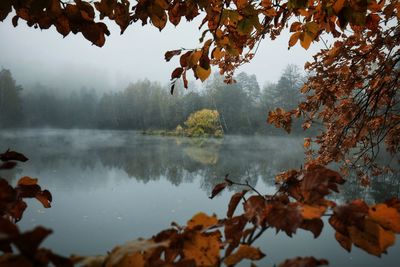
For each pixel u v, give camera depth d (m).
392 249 7.78
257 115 71.88
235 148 41.66
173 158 30.61
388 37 2.65
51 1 0.95
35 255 0.33
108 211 12.77
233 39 1.39
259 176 21.09
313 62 3.12
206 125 64.06
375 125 3.46
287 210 0.53
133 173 22.78
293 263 0.47
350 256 7.56
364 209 0.52
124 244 0.46
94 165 25.84
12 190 0.74
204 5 1.23
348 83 3.10
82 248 8.83
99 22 1.01
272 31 2.27
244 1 1.29
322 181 0.59
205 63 1.22
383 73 2.93
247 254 0.51
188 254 0.52
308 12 1.49
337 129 3.45
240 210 12.62
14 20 1.07
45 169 22.70
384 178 11.20
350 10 1.06
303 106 3.30
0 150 32.25
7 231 0.33
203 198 15.28
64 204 13.61
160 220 11.73
